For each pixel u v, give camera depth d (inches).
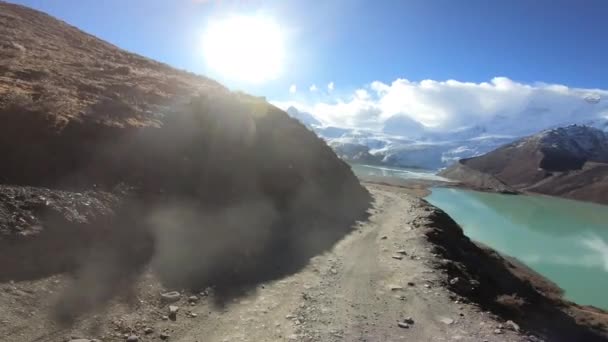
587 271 1648.6
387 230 1083.3
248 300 508.4
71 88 860.0
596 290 1402.6
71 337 356.2
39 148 577.9
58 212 486.6
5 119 581.0
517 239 2158.0
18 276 398.9
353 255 784.9
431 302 553.0
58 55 1238.3
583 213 3833.7
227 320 448.5
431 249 856.3
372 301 546.0
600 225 3159.5
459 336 456.4
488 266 1018.7
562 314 834.2
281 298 527.2
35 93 729.0
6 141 553.0
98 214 532.7
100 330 378.3
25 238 430.9
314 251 775.7
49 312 375.2
